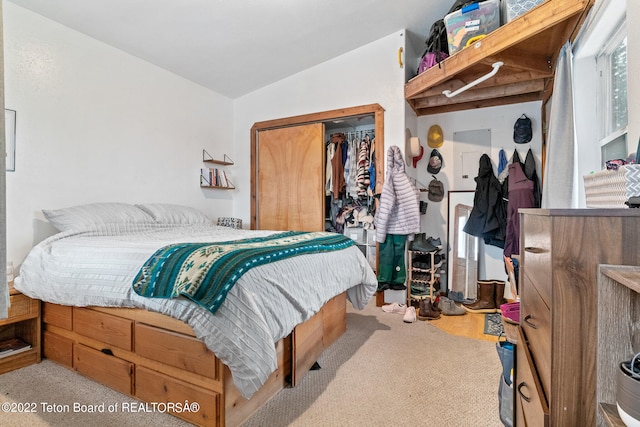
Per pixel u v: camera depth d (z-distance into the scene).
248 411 1.50
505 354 1.43
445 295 3.76
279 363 1.73
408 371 1.96
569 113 2.10
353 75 3.59
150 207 2.99
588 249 0.67
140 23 2.62
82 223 2.30
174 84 3.52
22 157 2.33
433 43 3.08
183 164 3.62
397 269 3.33
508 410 1.39
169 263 1.46
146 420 1.47
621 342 0.63
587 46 2.00
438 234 3.82
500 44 2.30
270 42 3.17
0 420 1.47
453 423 1.48
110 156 2.90
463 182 3.73
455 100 3.43
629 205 0.83
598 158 2.10
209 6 2.53
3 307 0.62
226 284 1.30
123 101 3.01
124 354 1.67
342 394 1.71
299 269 1.73
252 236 2.32
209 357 1.37
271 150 4.11
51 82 2.49
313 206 3.86
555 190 2.14
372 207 3.88
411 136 3.66
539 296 0.86
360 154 3.66
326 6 2.76
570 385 0.68
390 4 2.88
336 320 2.46
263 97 4.13
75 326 1.87
